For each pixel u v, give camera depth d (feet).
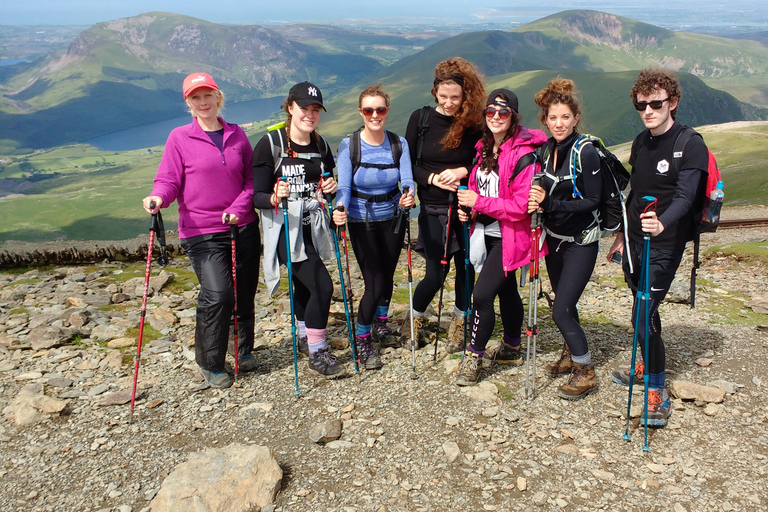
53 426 16.90
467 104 18.28
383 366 20.56
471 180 18.85
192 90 17.70
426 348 22.24
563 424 16.48
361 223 19.25
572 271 17.02
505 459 14.85
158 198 17.33
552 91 15.96
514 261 17.61
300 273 18.98
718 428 16.16
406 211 19.19
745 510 12.85
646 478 14.05
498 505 13.16
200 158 18.15
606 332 23.72
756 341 22.40
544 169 16.75
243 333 20.53
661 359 16.44
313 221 18.70
